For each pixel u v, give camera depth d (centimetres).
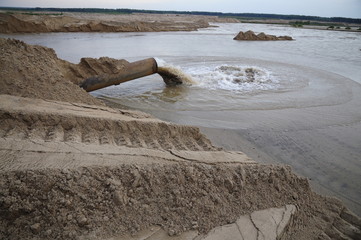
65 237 298
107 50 2011
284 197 411
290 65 1688
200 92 1088
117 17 6688
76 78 936
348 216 416
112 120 566
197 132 627
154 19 6638
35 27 3194
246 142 680
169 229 329
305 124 792
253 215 368
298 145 671
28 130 506
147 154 446
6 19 3000
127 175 369
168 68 1114
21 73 720
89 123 551
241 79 1300
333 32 5184
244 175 417
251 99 1016
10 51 781
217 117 831
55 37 2781
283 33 4653
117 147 458
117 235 314
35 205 309
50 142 443
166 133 588
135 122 577
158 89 1113
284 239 348
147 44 2456
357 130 761
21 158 386
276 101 995
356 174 562
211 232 334
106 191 347
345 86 1220
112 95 1021
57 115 541
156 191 366
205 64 1641
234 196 390
